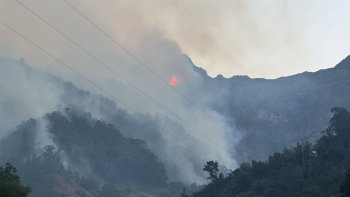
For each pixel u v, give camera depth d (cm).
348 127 14075
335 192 10588
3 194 7825
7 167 9188
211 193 13875
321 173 12500
